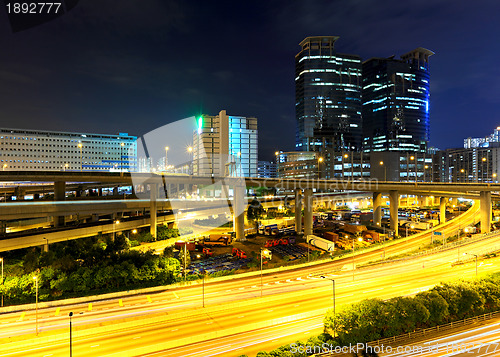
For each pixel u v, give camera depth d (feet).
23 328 134.92
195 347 117.91
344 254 268.00
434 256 256.52
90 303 169.58
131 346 118.21
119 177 284.00
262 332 130.00
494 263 231.30
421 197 647.15
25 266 190.70
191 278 208.23
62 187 277.23
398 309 126.72
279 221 434.30
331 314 124.77
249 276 217.77
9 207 228.63
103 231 277.03
